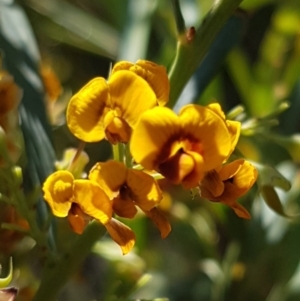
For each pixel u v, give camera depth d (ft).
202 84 0.90
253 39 1.48
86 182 0.71
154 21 1.17
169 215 1.05
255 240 1.02
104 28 1.28
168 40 1.12
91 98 0.71
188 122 0.70
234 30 0.92
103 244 0.94
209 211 1.12
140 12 1.08
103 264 1.34
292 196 1.04
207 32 0.78
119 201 0.71
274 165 1.08
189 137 0.70
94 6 1.50
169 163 0.70
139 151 0.70
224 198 0.73
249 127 0.84
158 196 0.71
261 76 1.16
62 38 1.30
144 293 1.20
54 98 0.92
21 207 0.78
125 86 0.71
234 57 1.15
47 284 0.79
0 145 0.78
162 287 1.22
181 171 0.70
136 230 0.99
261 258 1.02
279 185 0.81
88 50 1.27
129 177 0.71
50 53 1.38
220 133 0.70
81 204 0.71
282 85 1.13
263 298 1.06
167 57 1.10
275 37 1.19
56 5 1.29
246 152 1.03
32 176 0.84
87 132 0.72
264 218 1.02
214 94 1.15
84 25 1.28
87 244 0.79
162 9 1.14
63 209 0.72
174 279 1.24
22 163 0.84
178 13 0.78
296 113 1.14
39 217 0.83
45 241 0.79
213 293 1.06
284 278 1.05
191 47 0.78
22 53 0.88
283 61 1.17
